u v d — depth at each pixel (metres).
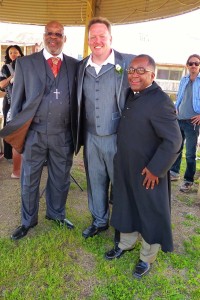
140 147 2.33
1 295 2.34
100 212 3.14
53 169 3.06
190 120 4.47
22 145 2.89
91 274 2.63
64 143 2.92
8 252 2.81
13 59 4.38
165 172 2.26
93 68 2.59
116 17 6.99
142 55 2.30
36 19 7.80
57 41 2.60
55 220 3.31
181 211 3.99
